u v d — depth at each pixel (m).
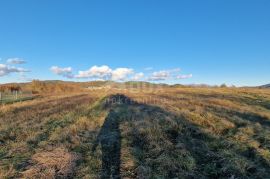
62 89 89.31
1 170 10.95
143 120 20.75
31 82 87.88
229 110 29.38
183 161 12.55
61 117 23.94
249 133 18.02
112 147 14.66
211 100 41.25
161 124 19.89
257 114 27.59
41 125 19.75
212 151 14.27
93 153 13.45
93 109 30.59
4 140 15.77
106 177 11.06
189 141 15.95
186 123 20.17
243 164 12.30
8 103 39.38
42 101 42.12
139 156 13.18
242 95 58.44
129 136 16.62
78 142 14.96
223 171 11.84
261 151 14.03
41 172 10.95
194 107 30.39
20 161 12.20
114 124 20.89
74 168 11.50
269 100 46.81
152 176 11.10
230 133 17.80
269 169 12.45
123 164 12.16
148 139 15.59
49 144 14.75
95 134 17.03
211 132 17.78
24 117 24.03
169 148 14.12
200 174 11.66
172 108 29.50
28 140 15.42
